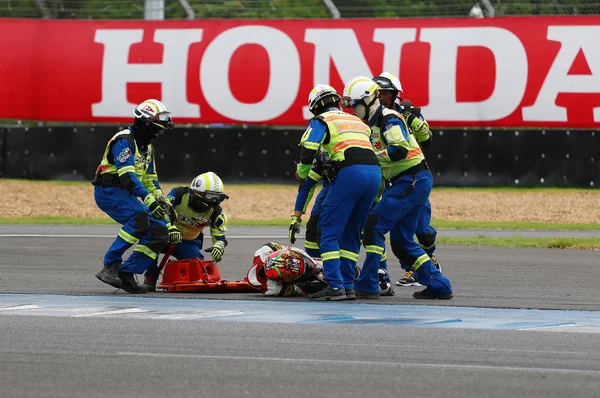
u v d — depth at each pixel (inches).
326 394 768.9
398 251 1342.3
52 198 3179.1
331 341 986.1
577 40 3144.7
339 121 1304.1
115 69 3403.1
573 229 2657.5
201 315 1159.6
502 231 2596.0
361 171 1283.2
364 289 1334.9
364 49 3265.3
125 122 3412.9
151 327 1064.8
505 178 3238.2
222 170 3376.0
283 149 3351.4
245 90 3336.6
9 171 3491.6
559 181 3211.1
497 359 900.6
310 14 3531.0
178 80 3368.6
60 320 1109.7
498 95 3191.4
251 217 2915.8
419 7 3348.9
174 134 3383.4
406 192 1310.3
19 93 3457.2
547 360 896.9
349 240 1343.5
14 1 3833.7
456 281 1567.4
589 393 775.7
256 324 1091.3
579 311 1218.0
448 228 2674.7
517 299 1338.6
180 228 1418.6
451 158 3262.8
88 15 3634.4
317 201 1437.0
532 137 3211.1
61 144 3449.8
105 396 763.4
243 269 1722.4
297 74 3307.1
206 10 3567.9
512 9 3309.5
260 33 3339.1
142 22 3412.9
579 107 3149.6
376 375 834.2
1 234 2390.5
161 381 810.8
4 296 1332.4
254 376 829.2
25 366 866.1
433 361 890.7
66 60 3427.7
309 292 1366.9
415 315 1173.1
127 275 1360.7
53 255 1935.3
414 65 3235.7
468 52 3206.2
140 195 1322.6
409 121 1403.8
